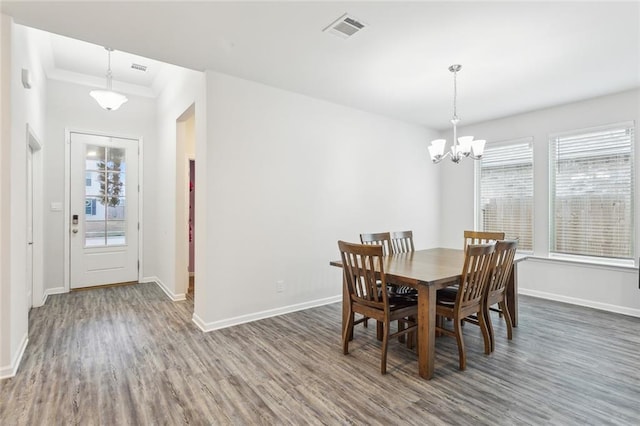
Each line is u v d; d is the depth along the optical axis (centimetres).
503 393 218
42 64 399
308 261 404
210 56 299
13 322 242
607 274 393
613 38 263
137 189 526
